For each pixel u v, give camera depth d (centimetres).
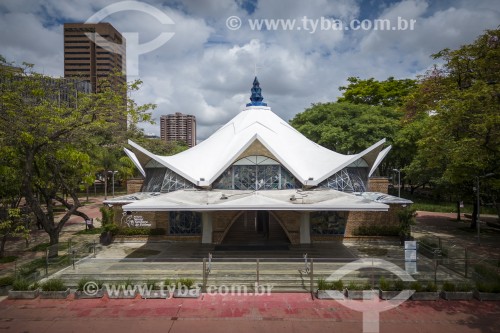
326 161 2866
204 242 2638
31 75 2114
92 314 1509
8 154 2114
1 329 1380
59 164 2483
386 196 2834
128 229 2778
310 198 2216
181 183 2802
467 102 1886
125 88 2222
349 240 2708
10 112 1906
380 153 3198
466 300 1627
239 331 1359
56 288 1703
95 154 3080
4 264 2277
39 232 3325
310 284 1773
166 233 2784
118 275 1900
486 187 2903
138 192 3114
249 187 2570
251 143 2509
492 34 2038
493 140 2041
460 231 3225
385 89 6188
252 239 2758
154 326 1402
